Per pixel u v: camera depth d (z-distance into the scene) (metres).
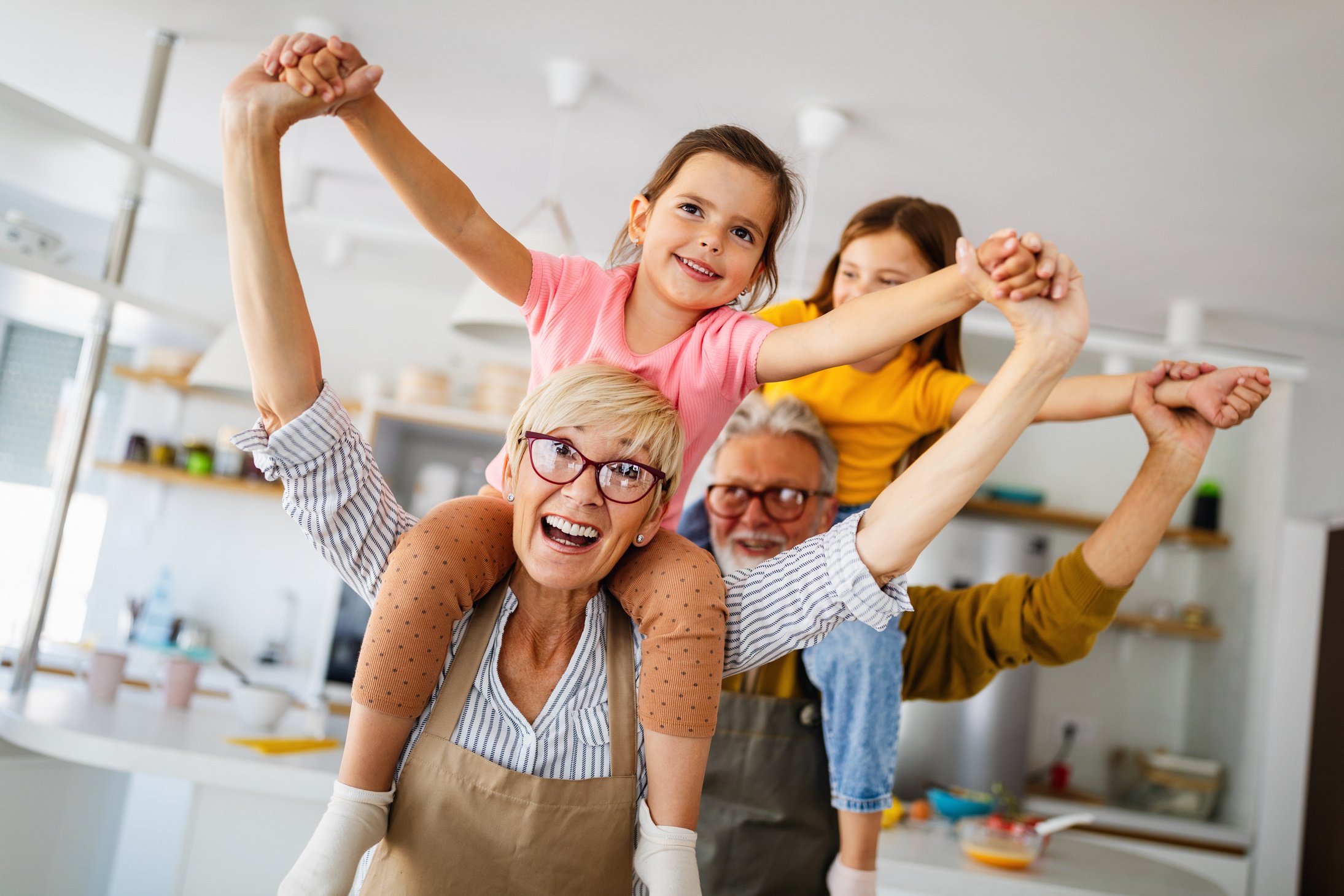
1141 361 4.23
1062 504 4.93
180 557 4.84
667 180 1.21
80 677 3.83
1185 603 4.88
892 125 2.94
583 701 0.97
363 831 0.91
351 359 5.04
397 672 0.92
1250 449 4.62
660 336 1.16
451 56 2.92
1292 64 2.43
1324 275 3.52
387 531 1.00
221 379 3.56
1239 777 4.32
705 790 1.44
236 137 0.86
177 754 2.18
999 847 2.22
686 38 2.67
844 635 1.43
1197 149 2.85
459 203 1.09
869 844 1.38
